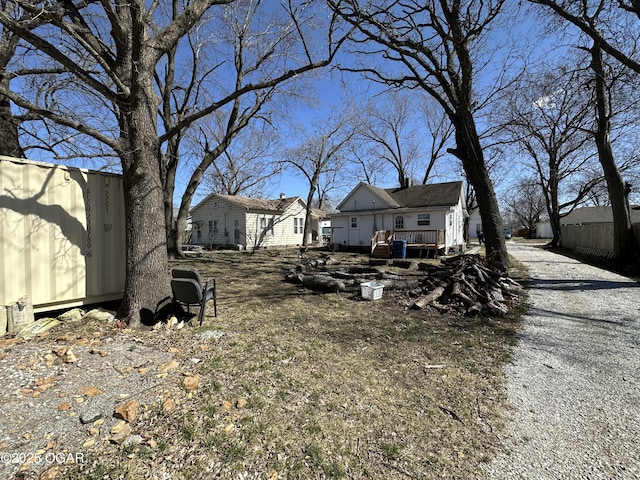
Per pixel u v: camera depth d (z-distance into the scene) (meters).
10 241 3.98
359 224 20.92
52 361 3.07
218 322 4.61
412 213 18.80
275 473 1.84
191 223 25.36
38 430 2.10
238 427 2.22
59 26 3.74
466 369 3.29
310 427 2.26
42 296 4.25
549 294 6.79
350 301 6.27
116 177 5.14
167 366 3.07
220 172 26.59
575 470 1.90
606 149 10.64
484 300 5.67
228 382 2.84
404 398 2.71
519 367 3.35
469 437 2.21
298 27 5.79
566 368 3.32
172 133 4.85
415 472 1.88
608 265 11.22
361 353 3.65
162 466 1.85
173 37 4.67
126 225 4.49
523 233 50.19
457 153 9.09
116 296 5.11
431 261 14.17
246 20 9.85
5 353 3.21
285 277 8.62
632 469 1.91
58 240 4.42
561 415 2.48
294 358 3.43
